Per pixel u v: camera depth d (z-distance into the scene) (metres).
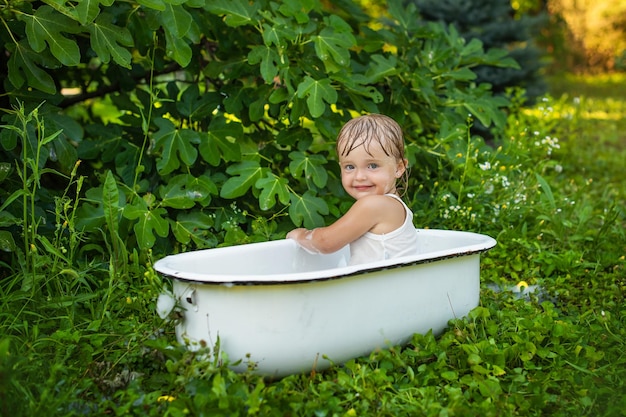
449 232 2.97
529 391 2.25
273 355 2.21
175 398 2.13
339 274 2.20
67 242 3.12
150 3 3.00
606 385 2.33
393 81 4.00
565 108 8.12
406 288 2.43
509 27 8.00
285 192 3.40
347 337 2.31
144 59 3.93
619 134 8.59
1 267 3.21
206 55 4.24
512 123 5.96
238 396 2.06
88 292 2.97
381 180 2.66
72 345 2.40
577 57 18.44
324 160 3.60
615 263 3.63
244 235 3.34
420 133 4.41
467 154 3.92
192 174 3.69
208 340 2.24
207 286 2.20
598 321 2.84
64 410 2.07
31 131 3.18
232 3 3.56
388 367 2.36
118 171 3.50
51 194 3.38
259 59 3.45
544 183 3.99
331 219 3.64
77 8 2.86
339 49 3.54
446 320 2.59
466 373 2.39
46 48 3.12
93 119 4.75
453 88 4.43
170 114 3.75
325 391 2.14
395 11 4.34
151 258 3.07
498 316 2.76
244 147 3.75
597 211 4.85
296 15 3.55
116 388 2.29
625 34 18.25
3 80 3.56
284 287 2.17
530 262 3.58
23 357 2.22
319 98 3.39
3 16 2.98
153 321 2.65
